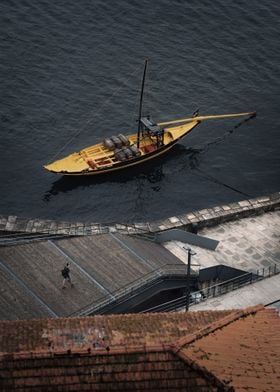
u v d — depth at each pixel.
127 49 131.38
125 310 69.81
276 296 73.81
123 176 112.31
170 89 125.69
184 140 119.88
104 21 135.62
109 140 113.50
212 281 79.12
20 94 121.12
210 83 127.38
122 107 121.62
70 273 70.69
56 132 116.38
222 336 42.34
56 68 126.50
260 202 96.00
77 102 121.38
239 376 39.44
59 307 66.38
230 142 119.81
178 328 43.62
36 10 136.00
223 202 109.44
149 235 83.81
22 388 37.41
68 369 38.06
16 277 69.06
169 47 132.50
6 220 85.88
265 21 138.25
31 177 109.62
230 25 137.00
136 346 39.28
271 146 119.50
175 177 113.12
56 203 106.62
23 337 41.34
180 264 76.62
